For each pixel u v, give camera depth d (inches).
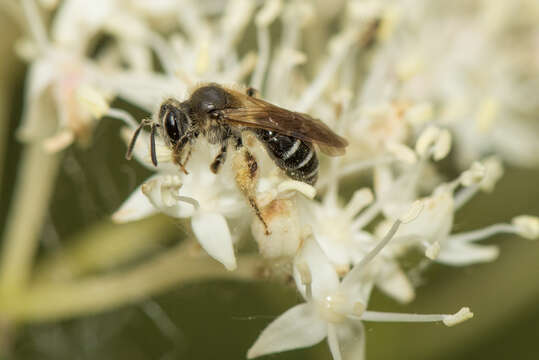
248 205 3.6
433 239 3.7
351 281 3.6
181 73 3.9
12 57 4.3
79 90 3.9
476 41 4.5
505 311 4.3
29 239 4.1
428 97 4.5
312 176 3.8
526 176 4.6
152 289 4.0
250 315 4.2
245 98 3.8
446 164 4.5
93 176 4.4
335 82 4.3
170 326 4.4
